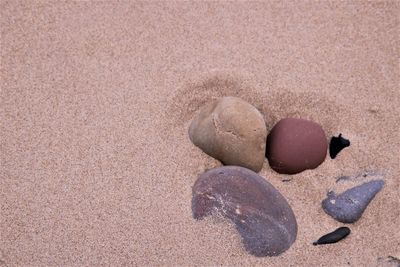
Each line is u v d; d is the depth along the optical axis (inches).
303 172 26.8
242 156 26.0
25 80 29.1
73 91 28.8
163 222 25.3
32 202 25.8
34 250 24.8
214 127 26.2
